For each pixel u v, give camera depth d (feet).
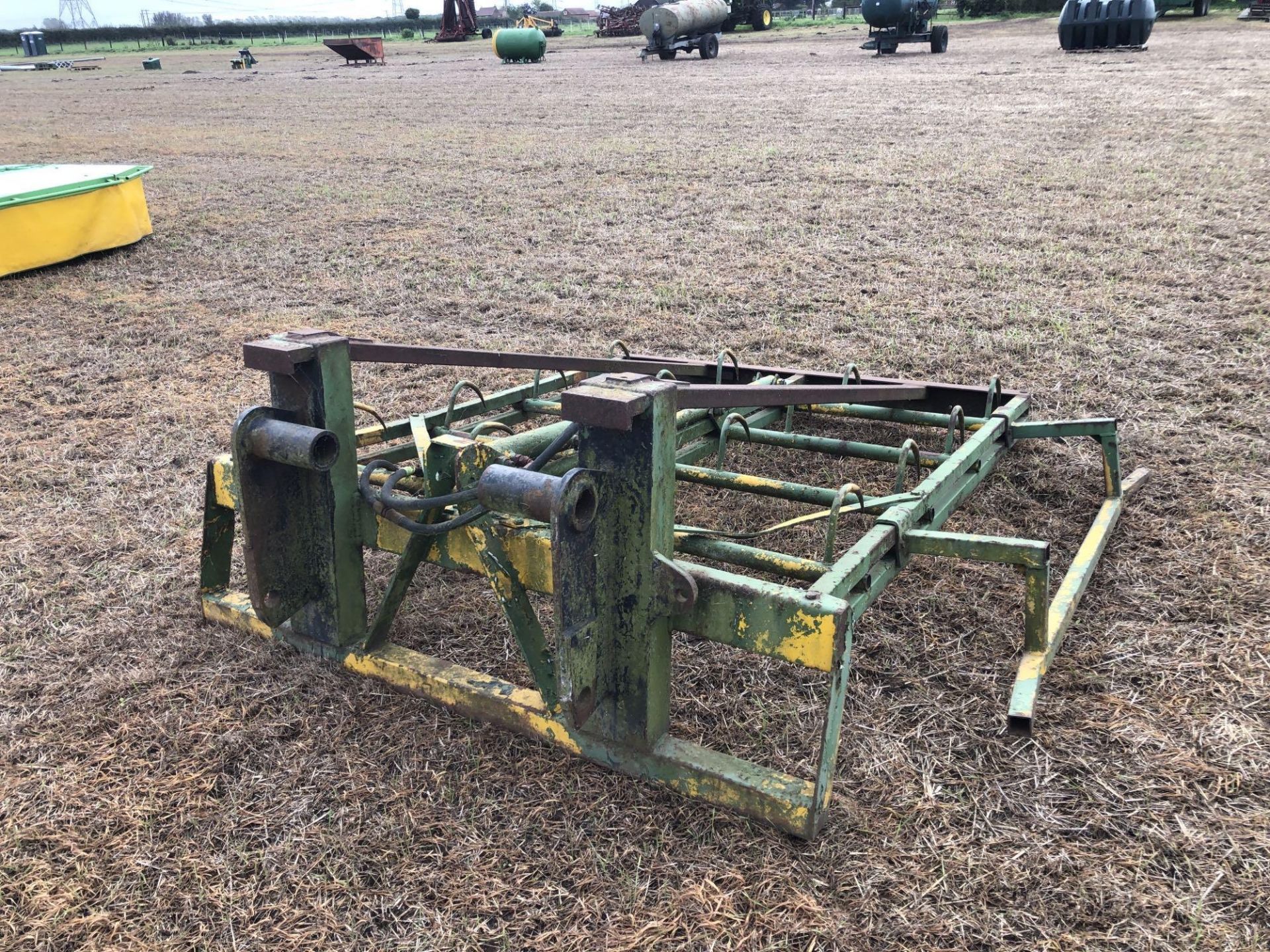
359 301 27.50
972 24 154.30
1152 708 9.79
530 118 67.26
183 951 7.37
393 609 10.16
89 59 198.29
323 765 9.20
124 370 22.00
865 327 23.11
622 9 168.96
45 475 16.16
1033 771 8.94
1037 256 28.50
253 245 34.68
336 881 7.92
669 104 70.74
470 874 7.95
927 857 7.98
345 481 9.77
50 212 31.24
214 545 11.37
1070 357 20.44
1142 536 13.29
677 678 10.36
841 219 34.40
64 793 8.95
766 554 9.40
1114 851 8.03
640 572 8.04
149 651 11.03
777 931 7.34
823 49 115.85
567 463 12.26
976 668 10.49
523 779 8.90
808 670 10.46
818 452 15.17
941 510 11.34
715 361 19.29
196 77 126.72
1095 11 92.27
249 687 10.31
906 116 57.93
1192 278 25.39
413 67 126.41
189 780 9.08
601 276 29.04
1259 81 64.90
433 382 20.51
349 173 48.78
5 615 11.94
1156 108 55.52
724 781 8.29
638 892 7.70
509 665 10.69
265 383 21.01
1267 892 7.57
